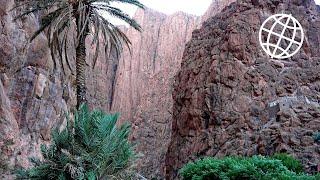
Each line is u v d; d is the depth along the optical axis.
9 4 19.44
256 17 34.34
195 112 33.78
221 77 33.09
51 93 23.20
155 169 45.50
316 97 31.12
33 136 21.14
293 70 32.56
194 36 39.50
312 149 23.61
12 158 17.64
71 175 5.68
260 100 31.23
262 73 32.31
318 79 32.22
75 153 5.94
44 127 22.09
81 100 15.60
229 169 7.35
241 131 30.05
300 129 25.72
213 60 34.16
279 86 31.77
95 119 6.14
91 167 5.88
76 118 6.20
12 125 18.98
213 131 31.72
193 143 33.06
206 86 33.69
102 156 5.96
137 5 17.48
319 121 26.11
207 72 34.44
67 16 16.61
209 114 32.72
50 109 22.86
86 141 6.01
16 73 20.70
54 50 17.56
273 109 29.62
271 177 7.21
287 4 35.19
